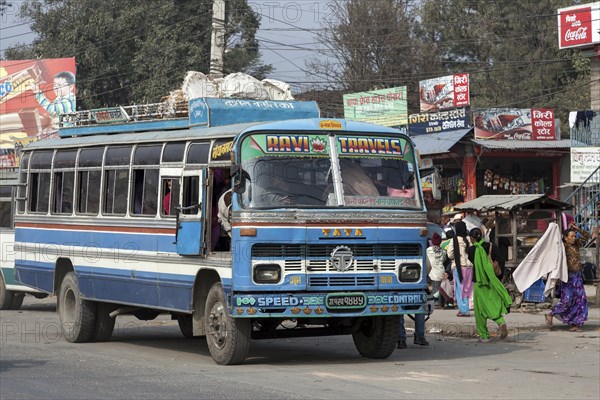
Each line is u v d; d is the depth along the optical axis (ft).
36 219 51.98
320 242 35.86
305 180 36.52
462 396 30.19
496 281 46.26
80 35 133.80
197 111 41.04
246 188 35.58
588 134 86.94
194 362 38.99
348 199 36.81
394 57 151.12
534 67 157.99
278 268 35.37
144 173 43.27
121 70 134.21
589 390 31.65
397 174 38.42
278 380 33.22
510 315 57.93
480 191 98.68
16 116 132.05
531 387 32.17
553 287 49.52
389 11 151.53
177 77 128.98
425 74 150.71
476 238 46.85
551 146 96.22
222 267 36.55
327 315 35.73
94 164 47.26
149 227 42.11
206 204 38.19
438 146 95.30
